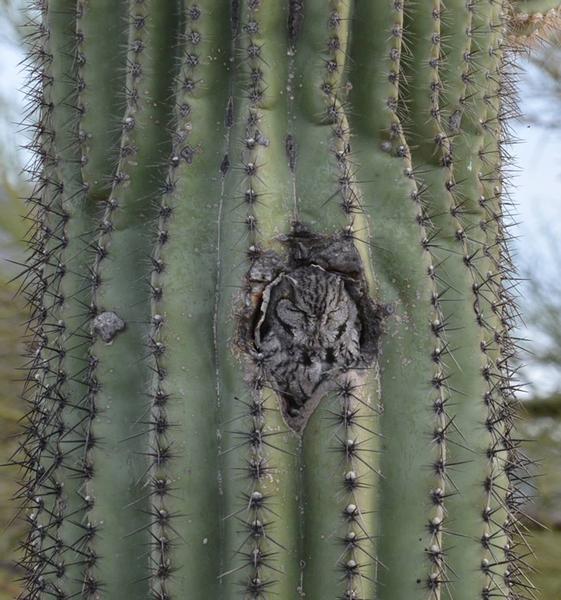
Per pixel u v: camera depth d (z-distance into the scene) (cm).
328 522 410
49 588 421
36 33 462
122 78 427
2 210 546
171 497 411
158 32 422
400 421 415
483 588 420
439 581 414
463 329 423
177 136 418
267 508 409
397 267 418
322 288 414
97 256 421
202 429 412
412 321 417
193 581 410
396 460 414
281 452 410
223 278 414
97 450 418
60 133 430
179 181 417
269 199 415
